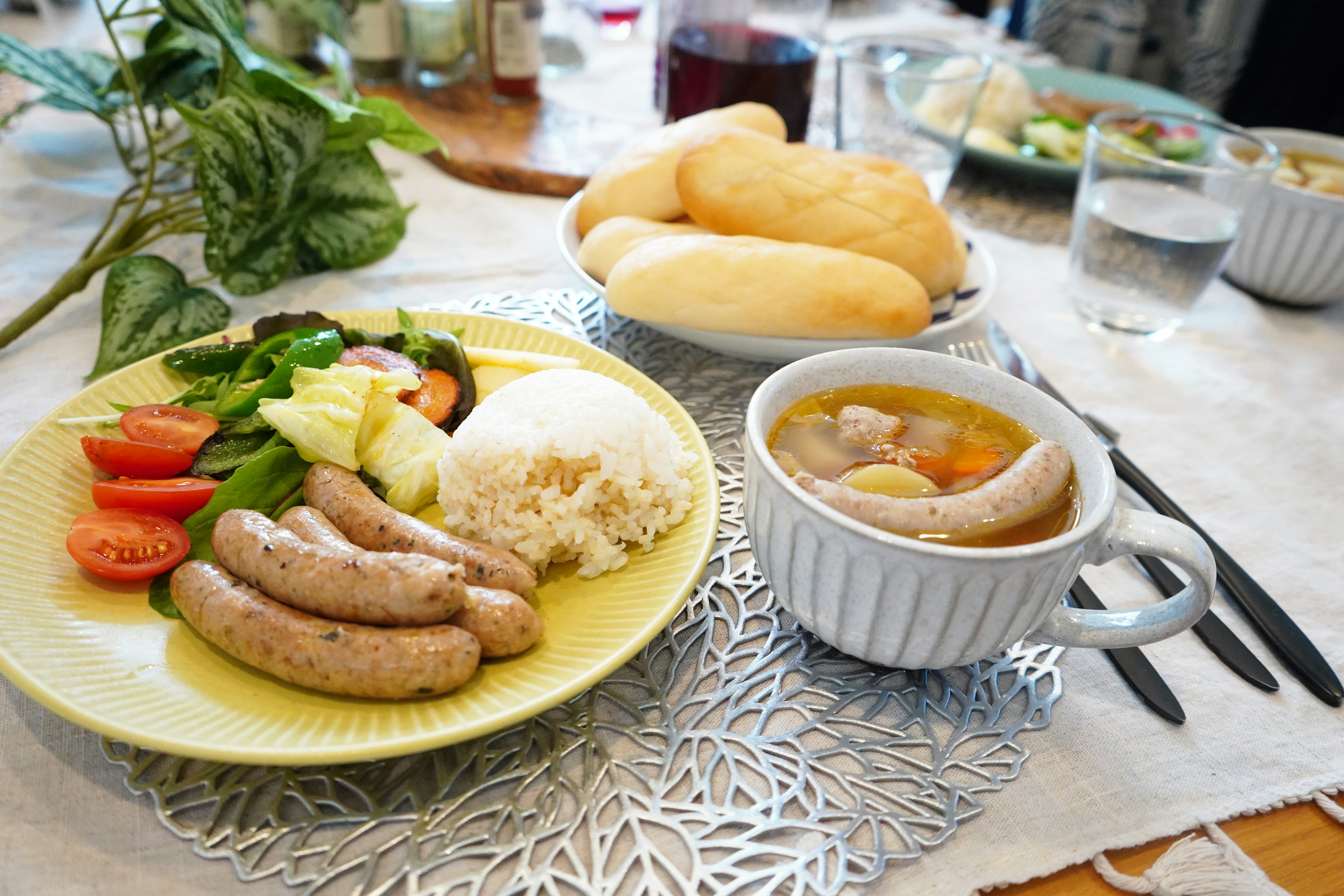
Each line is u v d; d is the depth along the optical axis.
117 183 2.24
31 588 1.04
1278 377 1.83
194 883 0.85
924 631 0.96
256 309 1.78
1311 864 0.96
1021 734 1.06
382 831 0.90
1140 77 3.58
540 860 0.88
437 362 1.45
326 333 1.38
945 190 2.31
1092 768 1.02
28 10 2.81
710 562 1.25
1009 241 2.26
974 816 0.96
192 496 1.21
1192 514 1.44
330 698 0.96
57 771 0.94
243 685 0.98
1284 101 3.29
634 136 2.54
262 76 1.66
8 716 1.00
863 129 2.28
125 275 1.59
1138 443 1.60
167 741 0.84
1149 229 1.75
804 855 0.89
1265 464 1.58
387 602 0.95
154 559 1.12
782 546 0.98
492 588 1.04
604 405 1.21
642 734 1.01
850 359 1.14
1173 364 1.85
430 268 1.98
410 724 0.91
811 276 1.45
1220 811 0.98
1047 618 1.00
